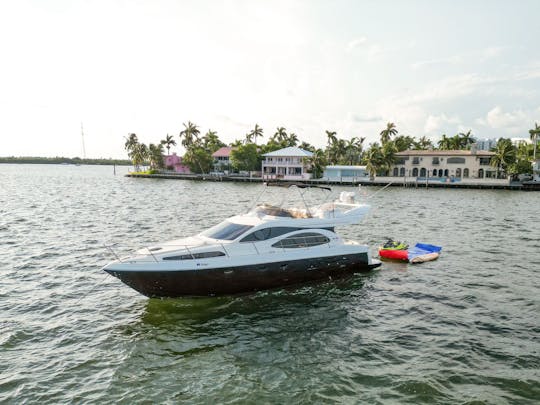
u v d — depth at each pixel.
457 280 17.66
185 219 34.16
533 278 18.09
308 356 10.99
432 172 92.81
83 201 48.91
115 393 9.23
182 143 124.19
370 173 90.31
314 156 94.75
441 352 11.30
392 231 29.48
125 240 25.02
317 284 16.69
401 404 8.98
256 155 105.06
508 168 84.00
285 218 16.19
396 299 15.30
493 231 30.05
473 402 9.04
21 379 9.71
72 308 14.01
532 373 10.23
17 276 17.33
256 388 9.48
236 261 14.37
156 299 14.57
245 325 12.80
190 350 11.22
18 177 122.50
